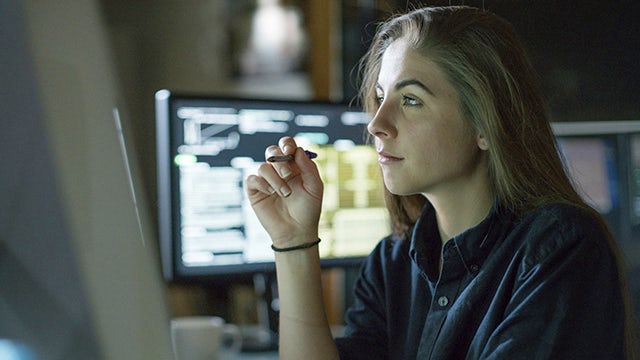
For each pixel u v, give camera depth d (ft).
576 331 2.83
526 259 3.02
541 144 3.30
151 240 1.37
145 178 12.05
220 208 5.56
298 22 11.00
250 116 5.64
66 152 1.23
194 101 5.47
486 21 3.30
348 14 8.11
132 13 12.23
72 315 1.21
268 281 5.73
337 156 5.91
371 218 6.00
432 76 3.16
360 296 3.90
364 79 3.71
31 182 1.23
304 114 5.82
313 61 8.59
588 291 2.91
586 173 6.11
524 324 2.83
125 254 1.26
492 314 3.07
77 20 1.30
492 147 3.18
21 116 1.24
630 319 3.31
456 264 3.28
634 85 5.89
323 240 5.83
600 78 6.06
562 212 3.07
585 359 2.85
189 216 5.47
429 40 3.19
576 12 6.16
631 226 5.90
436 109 3.16
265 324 6.05
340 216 5.89
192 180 5.48
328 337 3.47
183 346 4.76
